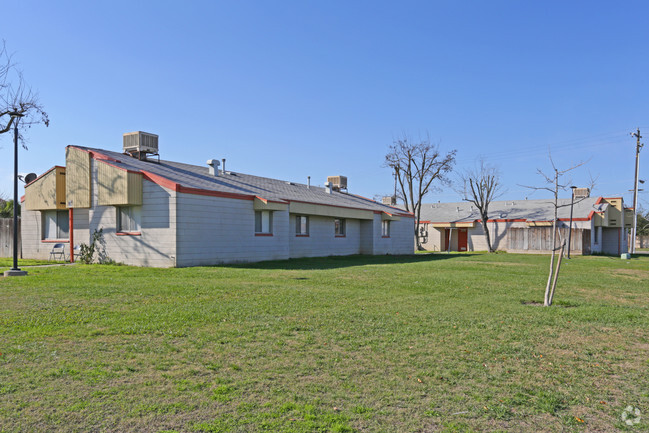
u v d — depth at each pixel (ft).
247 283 41.60
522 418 14.07
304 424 13.19
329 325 25.12
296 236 78.69
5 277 44.09
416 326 25.22
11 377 16.38
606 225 124.47
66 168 64.39
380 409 14.42
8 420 13.10
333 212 84.33
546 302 32.89
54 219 68.28
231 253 62.69
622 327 25.82
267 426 13.03
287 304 31.14
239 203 64.28
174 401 14.60
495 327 25.22
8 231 75.41
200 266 57.41
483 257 94.22
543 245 118.32
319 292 36.91
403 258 86.53
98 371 17.15
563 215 124.57
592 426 13.65
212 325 24.67
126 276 45.65
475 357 19.76
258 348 20.52
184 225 55.62
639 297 38.17
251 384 16.21
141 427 12.87
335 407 14.47
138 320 25.27
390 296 35.91
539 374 17.88
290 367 18.08
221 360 18.78
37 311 27.20
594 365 19.02
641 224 191.72
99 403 14.33
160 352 19.65
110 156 63.05
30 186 68.85
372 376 17.28
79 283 39.55
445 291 39.34
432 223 141.69
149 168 63.26
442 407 14.69
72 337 21.75
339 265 64.80
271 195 73.31
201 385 16.02
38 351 19.36
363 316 27.61
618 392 16.22
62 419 13.24
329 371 17.71
